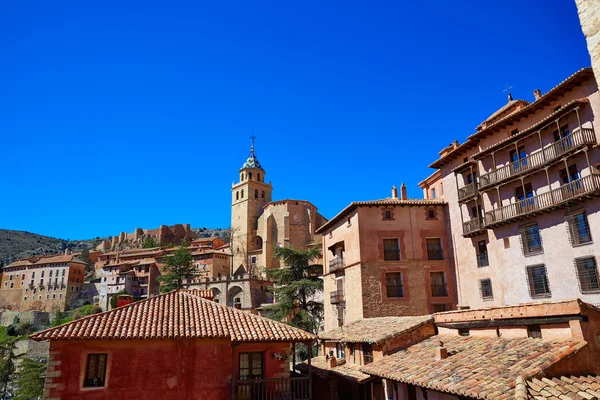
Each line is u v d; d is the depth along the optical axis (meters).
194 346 19.33
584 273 27.53
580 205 28.09
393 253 40.00
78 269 122.12
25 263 125.62
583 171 28.12
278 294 52.50
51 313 110.56
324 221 108.00
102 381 18.28
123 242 180.62
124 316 20.17
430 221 41.06
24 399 56.81
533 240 31.41
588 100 27.89
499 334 17.61
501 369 13.52
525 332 16.19
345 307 42.28
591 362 12.93
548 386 11.63
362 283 38.91
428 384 14.64
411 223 40.75
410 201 41.50
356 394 25.05
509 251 33.03
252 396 19.33
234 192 116.06
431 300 39.03
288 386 19.88
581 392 11.31
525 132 31.56
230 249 110.69
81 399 17.78
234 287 86.44
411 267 39.56
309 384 19.94
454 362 15.98
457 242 39.41
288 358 20.41
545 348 14.09
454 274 39.59
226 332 19.48
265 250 101.25
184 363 19.03
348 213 42.81
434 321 22.56
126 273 109.94
